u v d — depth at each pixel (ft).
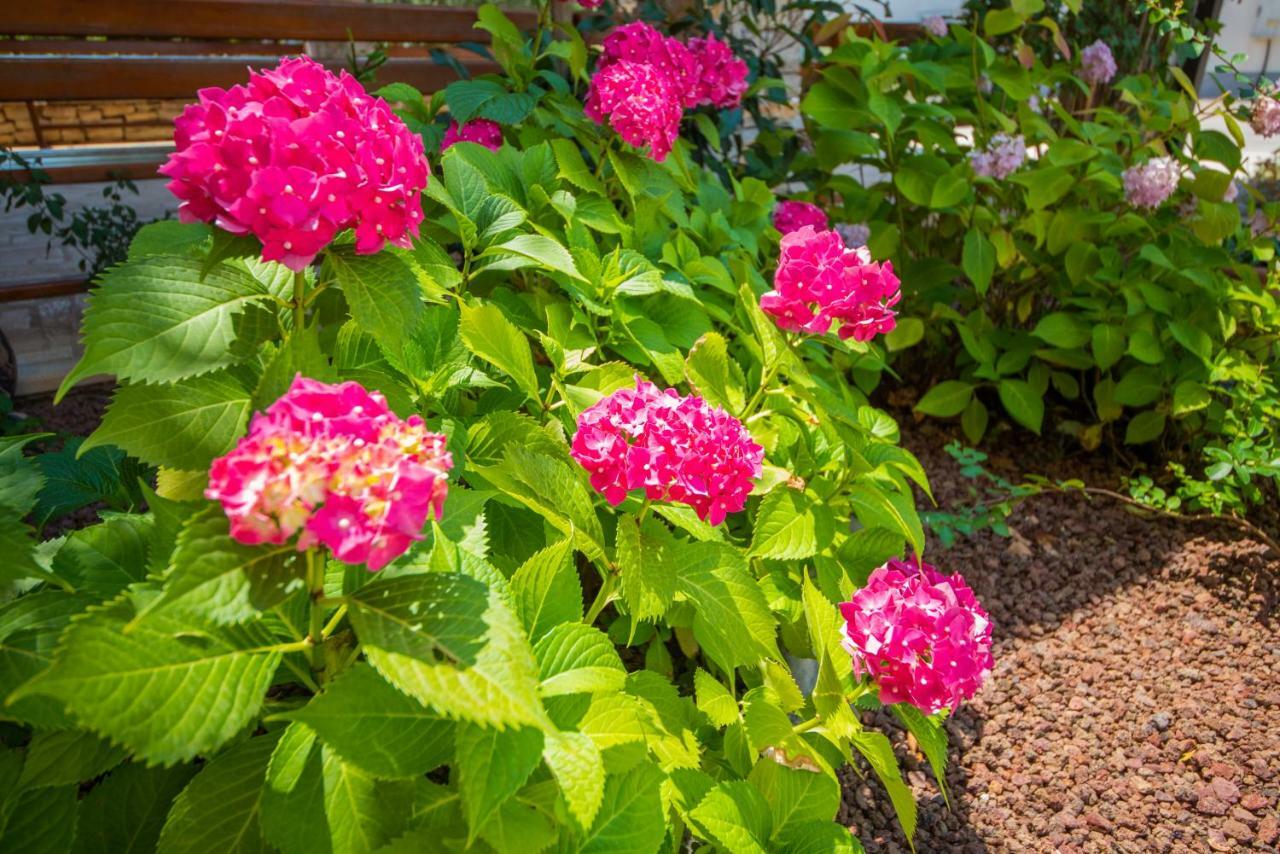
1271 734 8.64
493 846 3.55
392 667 3.18
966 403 13.53
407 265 4.83
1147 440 12.84
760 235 10.85
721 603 5.12
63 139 22.15
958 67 14.37
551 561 4.42
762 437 7.02
